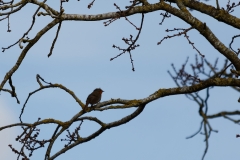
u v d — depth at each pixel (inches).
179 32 414.3
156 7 453.7
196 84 428.8
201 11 455.5
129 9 454.0
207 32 429.4
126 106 453.7
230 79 416.5
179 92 440.1
